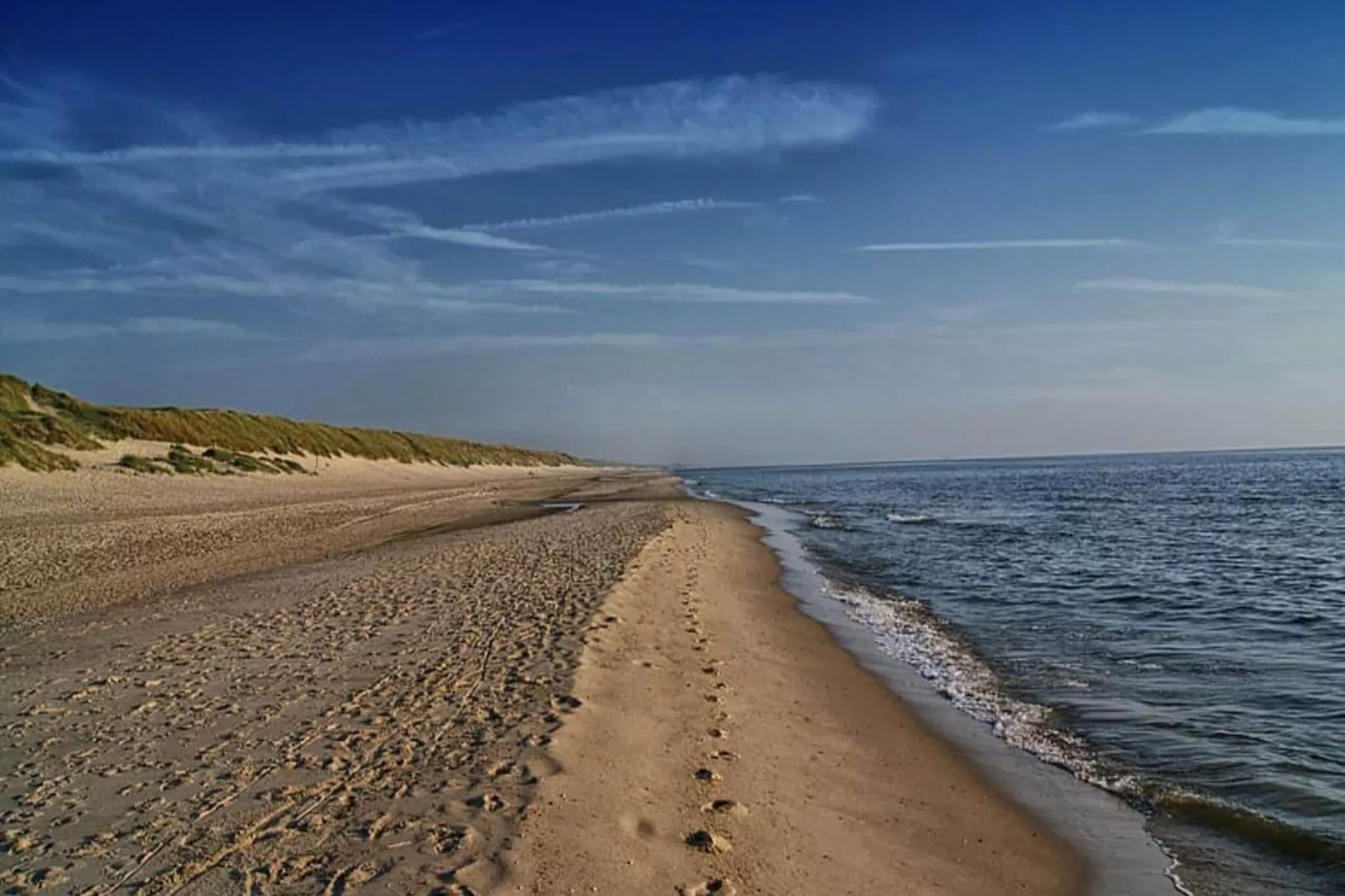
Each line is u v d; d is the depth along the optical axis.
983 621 13.63
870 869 5.31
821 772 6.94
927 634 12.63
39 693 8.26
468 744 6.59
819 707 8.83
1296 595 15.88
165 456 40.69
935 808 6.39
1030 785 6.87
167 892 4.52
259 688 8.20
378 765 6.18
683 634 11.34
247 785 5.89
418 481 60.97
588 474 115.31
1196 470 100.19
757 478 113.38
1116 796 6.65
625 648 9.98
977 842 5.84
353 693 7.97
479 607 12.01
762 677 9.74
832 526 31.75
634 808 5.65
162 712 7.55
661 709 7.94
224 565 17.69
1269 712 8.65
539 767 6.11
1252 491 52.69
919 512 39.69
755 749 7.23
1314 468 93.88
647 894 4.60
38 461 32.47
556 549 19.38
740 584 16.86
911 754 7.54
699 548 21.84
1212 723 8.33
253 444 51.62
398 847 4.93
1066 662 10.89
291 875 4.65
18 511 26.42
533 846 4.95
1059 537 27.00
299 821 5.29
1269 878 5.39
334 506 34.94
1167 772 7.09
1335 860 5.57
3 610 12.94
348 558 18.64
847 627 13.11
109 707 7.73
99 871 4.74
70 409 41.88
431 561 17.45
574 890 4.54
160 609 12.70
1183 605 14.87
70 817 5.43
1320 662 10.76
